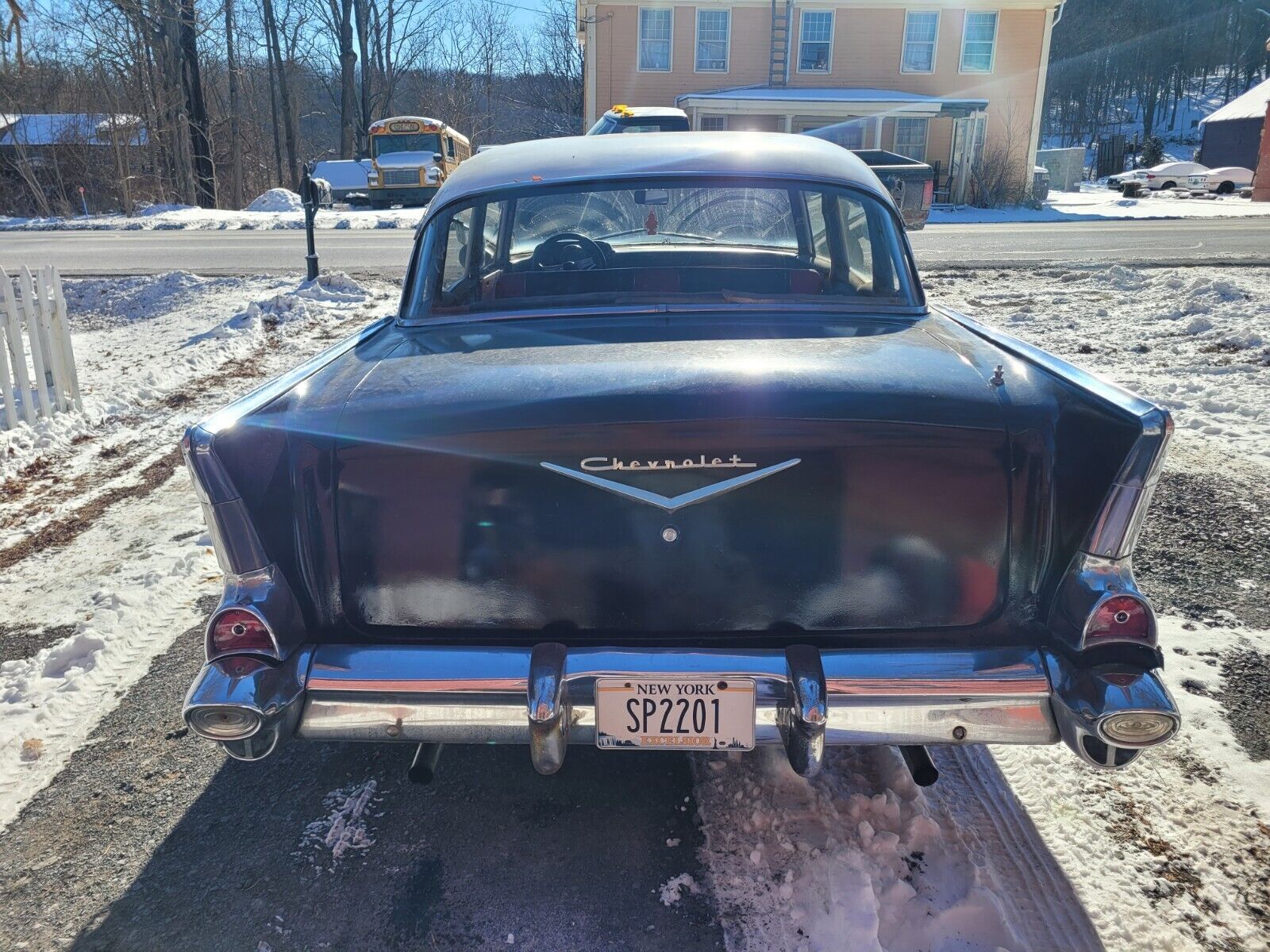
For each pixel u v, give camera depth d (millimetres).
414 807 2549
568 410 2049
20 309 6332
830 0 26594
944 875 2213
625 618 2135
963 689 1998
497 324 2871
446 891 2242
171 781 2672
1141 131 82562
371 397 2189
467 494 2086
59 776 2701
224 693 1966
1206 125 40250
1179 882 2197
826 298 2963
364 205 28016
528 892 2227
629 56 27172
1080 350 7414
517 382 2193
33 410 6023
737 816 2451
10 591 3922
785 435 2025
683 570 2100
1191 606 3500
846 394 2074
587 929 2107
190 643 3430
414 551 2121
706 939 2066
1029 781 2555
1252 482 4641
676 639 2146
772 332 2652
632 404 2051
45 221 24875
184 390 7238
